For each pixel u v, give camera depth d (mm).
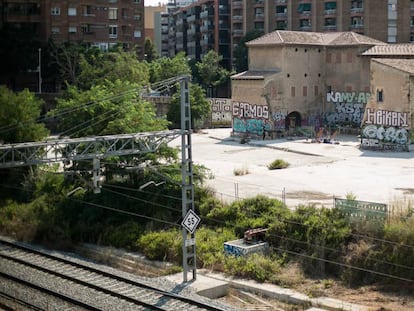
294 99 71500
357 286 27391
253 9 112812
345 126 71625
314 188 42438
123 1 99875
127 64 81125
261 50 72250
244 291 27547
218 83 107188
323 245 29234
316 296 26234
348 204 31141
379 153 57812
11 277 28547
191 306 24250
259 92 70000
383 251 27688
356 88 71000
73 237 37062
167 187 37875
